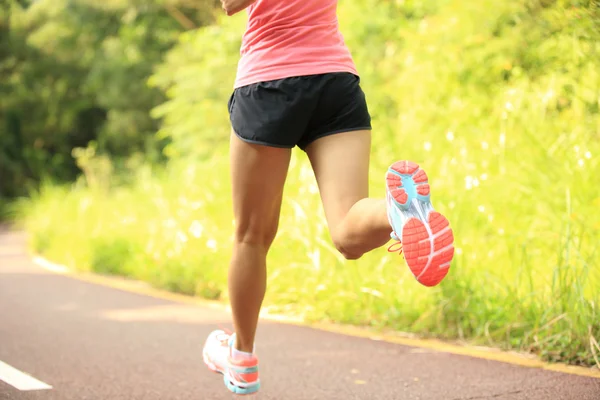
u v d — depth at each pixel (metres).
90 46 47.59
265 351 8.72
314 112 4.61
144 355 8.58
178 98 23.02
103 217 20.81
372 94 16.62
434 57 14.14
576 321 7.64
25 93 48.25
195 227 14.72
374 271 10.54
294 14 4.63
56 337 9.62
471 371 7.46
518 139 11.69
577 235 8.72
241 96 4.71
